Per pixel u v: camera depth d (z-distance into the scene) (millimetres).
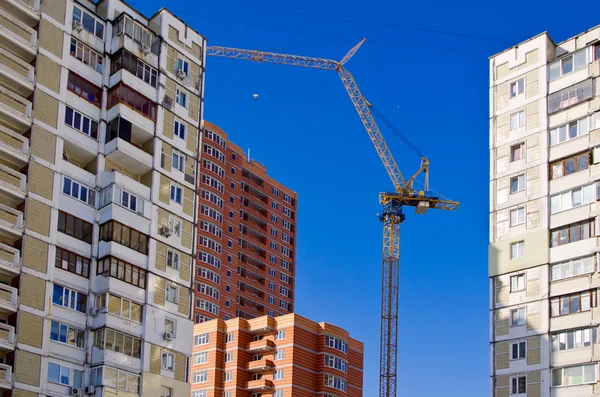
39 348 61344
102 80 71562
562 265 67375
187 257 73500
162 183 72812
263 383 140250
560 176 69625
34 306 61844
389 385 162250
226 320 162625
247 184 190125
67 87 68562
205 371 145250
